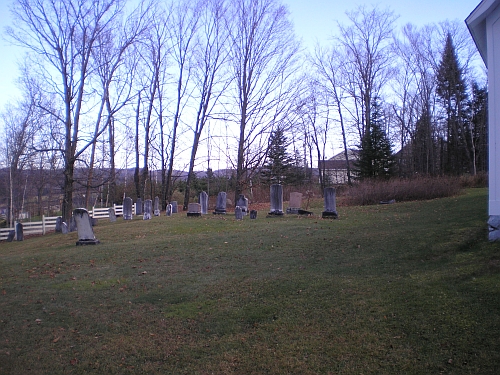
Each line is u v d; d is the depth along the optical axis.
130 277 9.13
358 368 4.82
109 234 16.72
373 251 9.40
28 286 9.00
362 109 43.38
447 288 6.41
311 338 5.61
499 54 8.67
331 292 7.04
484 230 9.38
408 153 45.78
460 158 42.28
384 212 18.31
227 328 6.20
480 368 4.50
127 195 44.22
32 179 46.59
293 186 42.66
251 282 8.04
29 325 6.79
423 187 23.77
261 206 28.77
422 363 4.74
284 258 9.71
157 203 27.17
